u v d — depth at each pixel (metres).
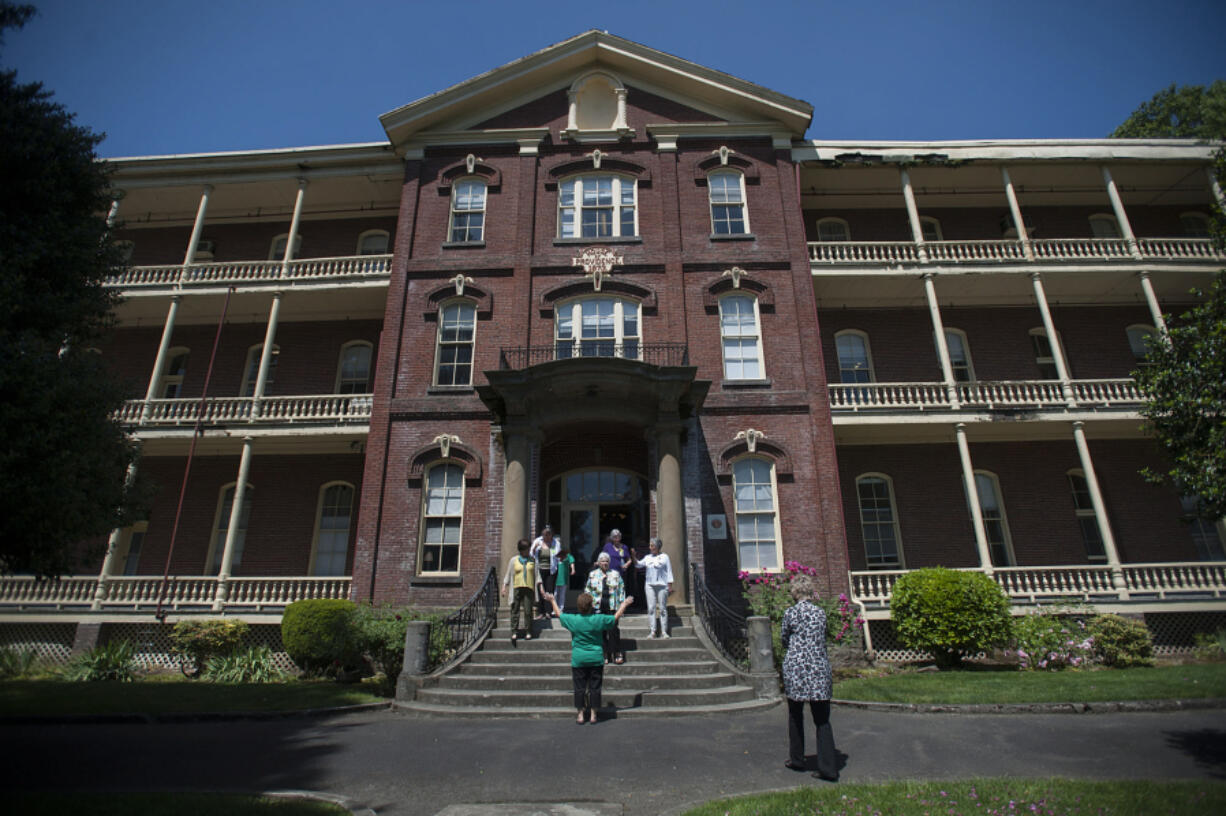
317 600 14.88
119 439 9.90
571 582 16.75
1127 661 13.39
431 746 8.20
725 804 5.80
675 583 14.27
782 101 19.58
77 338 9.85
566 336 17.92
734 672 11.19
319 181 20.70
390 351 17.70
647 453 17.05
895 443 19.28
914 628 13.79
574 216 19.31
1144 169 20.42
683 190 19.38
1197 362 9.05
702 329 17.81
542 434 15.83
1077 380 17.56
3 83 9.13
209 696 11.46
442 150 20.05
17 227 8.69
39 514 8.16
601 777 6.90
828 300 20.16
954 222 21.92
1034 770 6.82
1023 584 17.53
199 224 20.23
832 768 6.60
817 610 7.11
